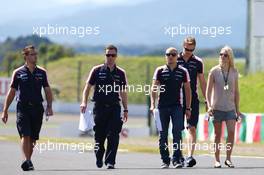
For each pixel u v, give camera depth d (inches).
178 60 1740.9
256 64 3850.9
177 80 1680.6
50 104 1627.7
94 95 1653.5
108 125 1649.9
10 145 2468.0
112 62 1644.9
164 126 1684.3
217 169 1644.9
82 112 1657.2
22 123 1601.9
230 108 1696.6
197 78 1750.7
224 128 2763.3
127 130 3321.9
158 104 1692.9
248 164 1827.0
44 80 1619.1
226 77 1691.7
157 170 1610.5
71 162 1823.3
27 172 1545.3
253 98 3565.5
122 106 1723.7
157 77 1689.2
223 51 1689.2
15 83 1614.2
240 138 2810.0
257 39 3818.9
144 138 3112.7
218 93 1695.4
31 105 1605.6
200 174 1528.1
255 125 2778.1
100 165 1670.8
